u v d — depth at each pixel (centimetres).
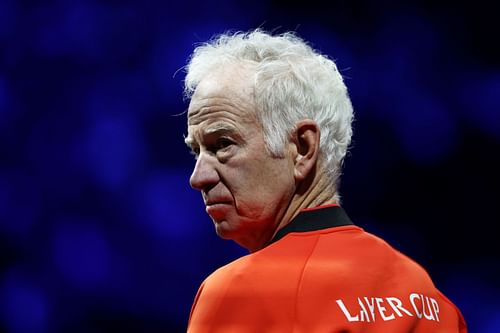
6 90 2986
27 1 2995
